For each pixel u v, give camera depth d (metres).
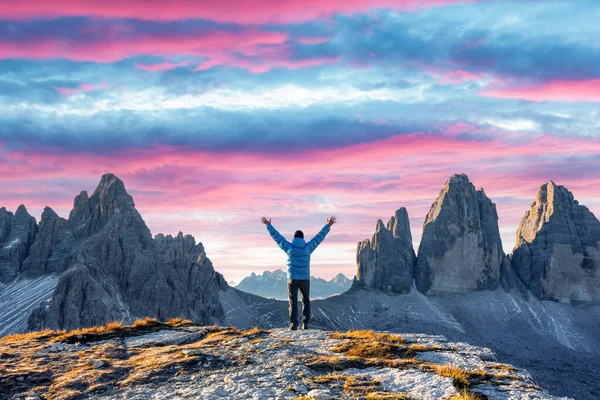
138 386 12.92
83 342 19.12
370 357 16.55
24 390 12.97
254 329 21.77
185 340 19.67
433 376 13.77
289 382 13.09
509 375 14.55
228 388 12.56
